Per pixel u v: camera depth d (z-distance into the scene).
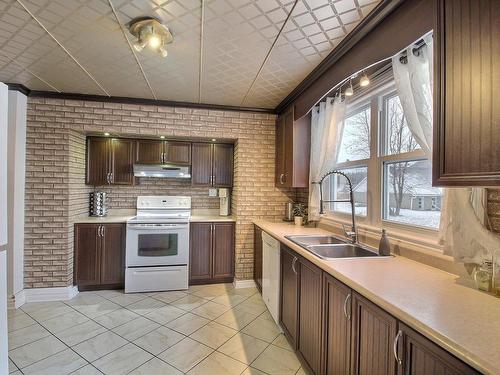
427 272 1.45
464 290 1.20
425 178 1.81
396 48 1.50
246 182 3.51
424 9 1.31
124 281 3.31
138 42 1.82
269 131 3.56
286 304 2.32
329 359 1.58
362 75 2.15
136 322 2.55
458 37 1.01
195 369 1.91
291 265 2.21
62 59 2.21
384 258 1.74
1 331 1.50
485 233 1.20
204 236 3.53
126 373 1.86
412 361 0.98
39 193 2.99
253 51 2.05
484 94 0.91
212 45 1.97
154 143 3.62
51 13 1.63
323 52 2.06
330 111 2.60
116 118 3.18
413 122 1.56
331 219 2.75
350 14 1.61
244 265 3.51
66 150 3.05
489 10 0.90
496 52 0.88
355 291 1.32
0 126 1.52
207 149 3.77
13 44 1.98
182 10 1.59
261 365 1.96
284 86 2.75
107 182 3.53
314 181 2.89
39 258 3.00
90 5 1.55
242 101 3.22
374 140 2.27
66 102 3.05
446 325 0.89
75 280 3.20
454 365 0.82
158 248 3.32
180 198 3.90
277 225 3.12
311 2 1.51
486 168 0.90
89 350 2.10
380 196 2.19
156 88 2.83
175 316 2.68
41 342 2.20
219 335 2.35
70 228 3.12
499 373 0.67
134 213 3.84
